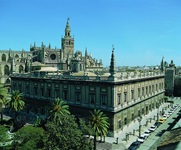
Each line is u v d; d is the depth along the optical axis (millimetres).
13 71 110688
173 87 127500
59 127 32938
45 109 75188
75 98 65375
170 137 28000
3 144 37000
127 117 63844
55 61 145250
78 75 68875
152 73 86062
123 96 61219
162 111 80000
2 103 51750
